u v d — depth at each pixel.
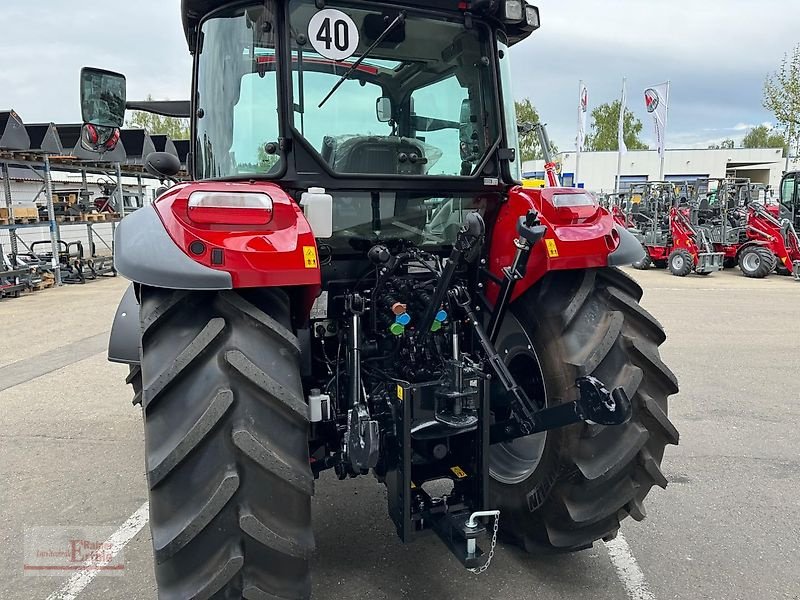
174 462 1.66
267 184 2.03
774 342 7.00
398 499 2.21
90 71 2.66
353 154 2.40
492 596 2.46
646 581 2.56
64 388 5.47
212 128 2.40
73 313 9.27
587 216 2.40
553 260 2.29
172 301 1.83
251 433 1.70
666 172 39.56
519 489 2.54
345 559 2.73
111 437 4.29
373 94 2.39
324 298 2.52
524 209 2.45
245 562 1.73
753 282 12.41
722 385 5.38
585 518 2.28
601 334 2.28
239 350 1.75
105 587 2.56
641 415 2.30
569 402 2.08
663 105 19.73
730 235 13.63
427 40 2.45
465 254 2.49
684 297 10.34
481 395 2.21
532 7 2.54
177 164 2.81
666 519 3.09
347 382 2.40
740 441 4.12
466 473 2.33
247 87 2.28
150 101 3.47
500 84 2.60
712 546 2.84
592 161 38.88
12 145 10.50
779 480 3.54
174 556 1.72
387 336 2.51
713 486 3.46
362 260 2.54
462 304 2.48
